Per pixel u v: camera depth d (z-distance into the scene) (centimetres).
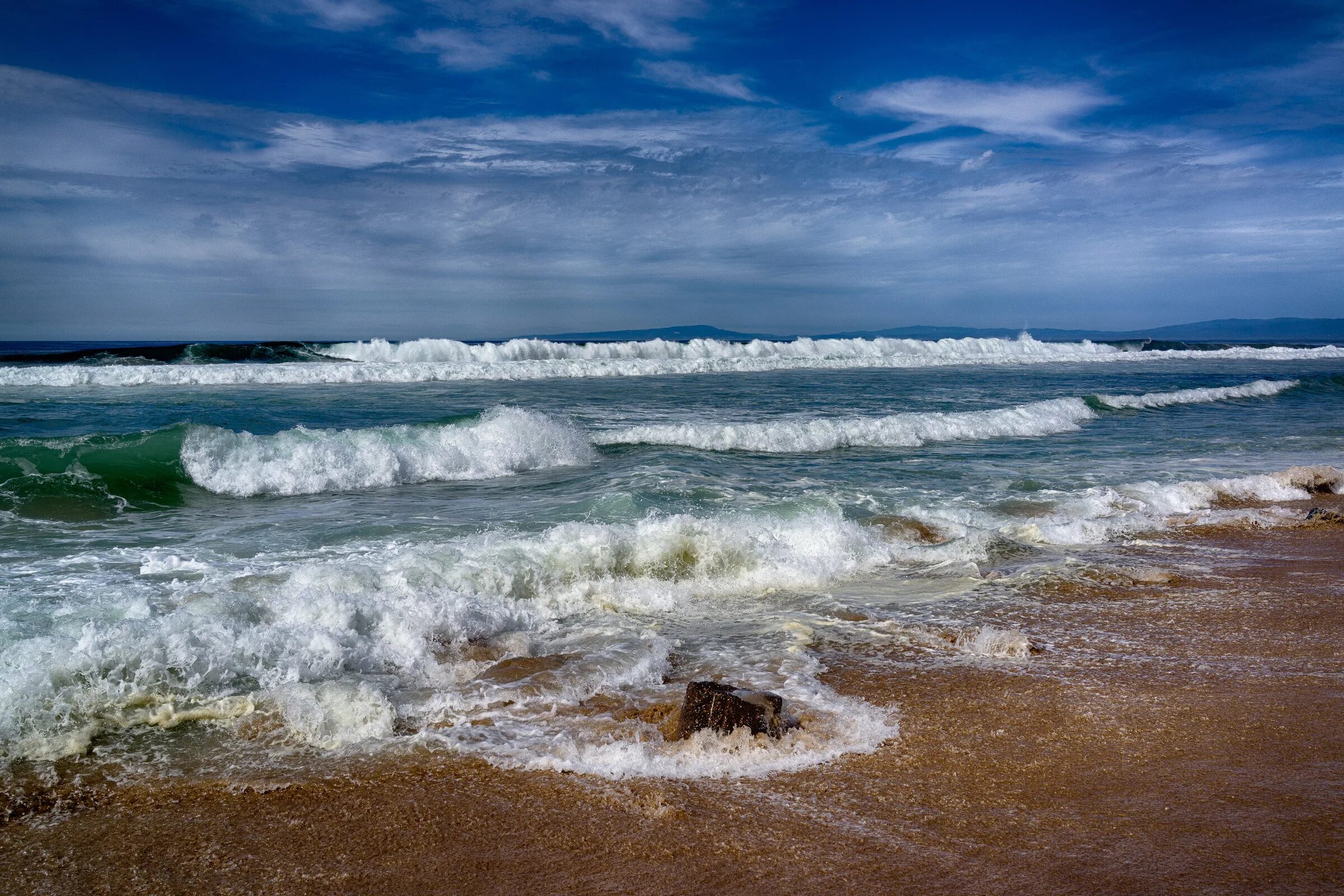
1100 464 1287
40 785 344
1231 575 724
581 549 671
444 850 298
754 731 387
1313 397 2512
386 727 399
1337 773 355
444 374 2573
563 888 273
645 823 316
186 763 366
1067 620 598
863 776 354
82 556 695
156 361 2681
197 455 1002
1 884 276
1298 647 538
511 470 1177
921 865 284
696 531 716
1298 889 266
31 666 410
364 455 1081
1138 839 300
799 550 752
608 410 1809
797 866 285
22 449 960
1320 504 1042
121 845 302
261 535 789
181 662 442
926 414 1673
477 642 526
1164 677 480
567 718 416
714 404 1958
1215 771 357
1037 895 265
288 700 412
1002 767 363
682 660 509
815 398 2153
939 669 496
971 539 812
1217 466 1281
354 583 574
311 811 327
